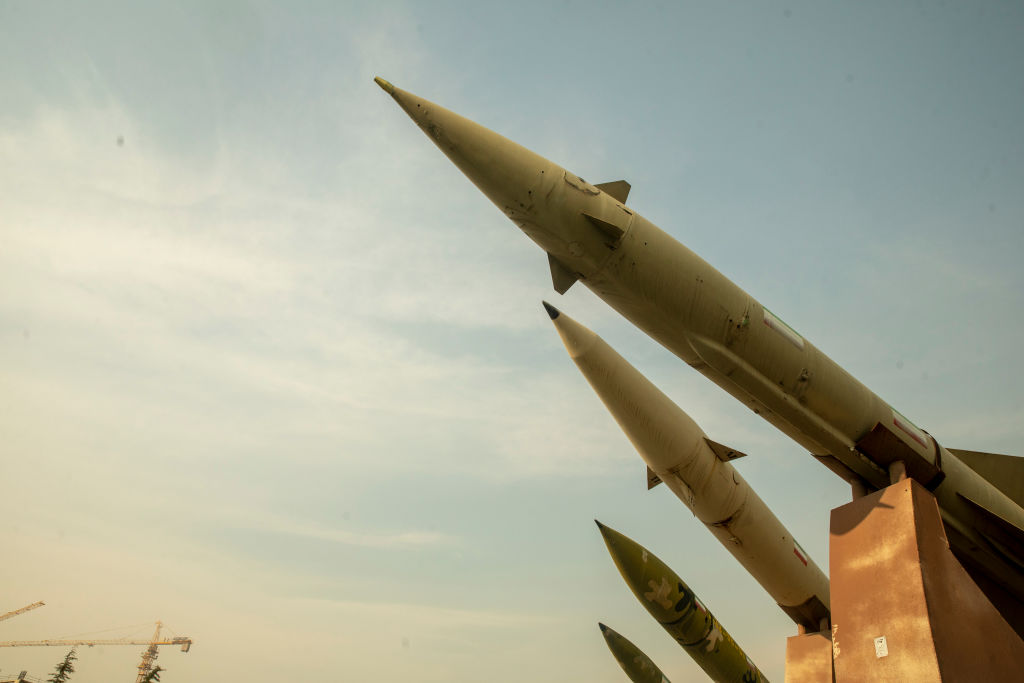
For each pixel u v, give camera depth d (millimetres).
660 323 8336
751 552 11148
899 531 7379
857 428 8672
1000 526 8883
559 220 7809
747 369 8422
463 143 7496
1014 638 7012
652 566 11531
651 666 15188
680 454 10219
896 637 6898
